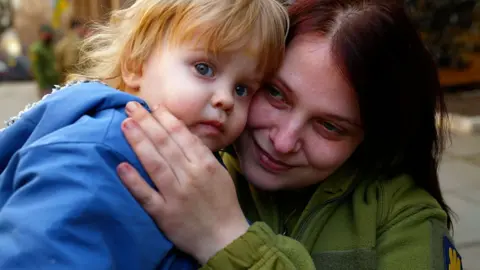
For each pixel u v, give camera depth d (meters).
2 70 14.97
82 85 1.02
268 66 1.10
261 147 1.19
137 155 0.93
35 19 19.77
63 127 0.93
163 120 0.99
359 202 1.23
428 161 1.31
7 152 1.00
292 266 0.99
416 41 1.14
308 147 1.16
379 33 1.08
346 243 1.20
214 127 1.05
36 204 0.82
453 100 7.23
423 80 1.19
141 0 1.12
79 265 0.79
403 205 1.22
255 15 1.05
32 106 1.08
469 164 4.66
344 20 1.10
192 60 1.02
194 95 1.01
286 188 1.23
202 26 1.00
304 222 1.24
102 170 0.86
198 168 0.97
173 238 0.97
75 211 0.81
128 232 0.87
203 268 0.98
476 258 2.85
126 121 0.93
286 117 1.15
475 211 3.54
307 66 1.10
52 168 0.84
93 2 7.84
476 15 8.24
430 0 7.89
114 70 1.13
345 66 1.07
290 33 1.14
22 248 0.78
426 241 1.16
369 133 1.17
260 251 0.99
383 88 1.11
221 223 1.00
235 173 1.39
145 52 1.06
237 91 1.10
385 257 1.16
